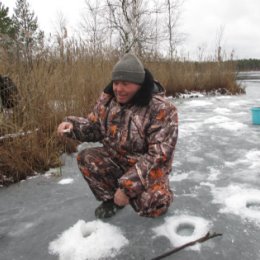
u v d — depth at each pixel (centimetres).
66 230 230
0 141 326
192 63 1088
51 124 380
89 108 471
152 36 1500
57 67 457
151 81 203
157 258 195
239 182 300
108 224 231
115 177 236
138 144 212
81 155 238
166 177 227
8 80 357
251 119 576
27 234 229
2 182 311
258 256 197
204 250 203
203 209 252
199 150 400
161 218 238
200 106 773
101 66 595
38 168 340
